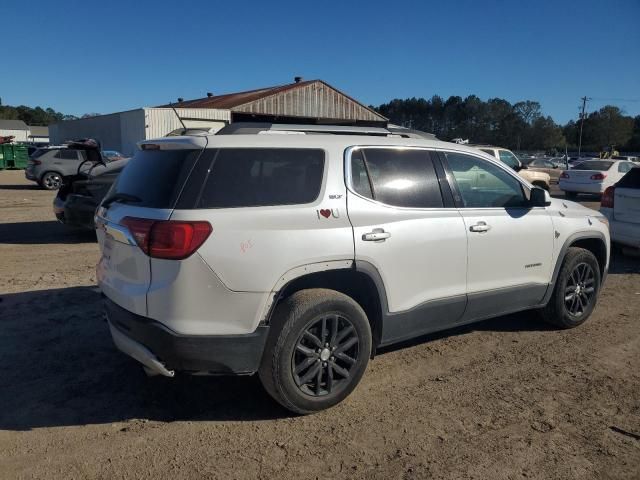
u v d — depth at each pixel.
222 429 3.54
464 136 117.94
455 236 4.28
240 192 3.43
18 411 3.71
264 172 3.54
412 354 4.79
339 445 3.37
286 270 3.44
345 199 3.76
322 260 3.56
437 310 4.27
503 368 4.53
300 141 3.76
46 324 5.32
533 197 4.92
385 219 3.90
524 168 19.36
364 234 3.74
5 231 10.71
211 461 3.19
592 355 4.84
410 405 3.88
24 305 5.87
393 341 4.12
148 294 3.30
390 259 3.89
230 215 3.33
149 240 3.27
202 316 3.29
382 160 4.07
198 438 3.43
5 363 4.45
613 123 106.81
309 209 3.59
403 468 3.15
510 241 4.70
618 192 8.73
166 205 3.31
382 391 4.09
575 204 5.62
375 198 3.93
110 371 4.34
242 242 3.32
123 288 3.51
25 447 3.30
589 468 3.18
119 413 3.72
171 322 3.28
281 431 3.52
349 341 3.75
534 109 115.00
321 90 36.03
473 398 4.00
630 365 4.64
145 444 3.35
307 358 3.58
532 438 3.48
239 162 3.49
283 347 3.46
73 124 46.50
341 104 37.22
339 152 3.86
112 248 3.68
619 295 6.86
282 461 3.20
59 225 11.52
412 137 4.54
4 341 4.89
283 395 3.53
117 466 3.13
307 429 3.55
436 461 3.22
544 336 5.29
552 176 31.09
